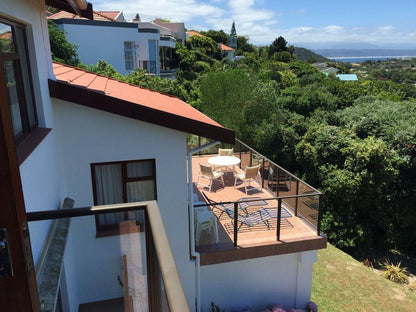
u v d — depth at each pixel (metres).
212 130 5.96
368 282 11.67
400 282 15.27
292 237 7.66
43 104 4.74
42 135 4.29
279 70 57.34
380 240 19.39
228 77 24.86
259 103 24.86
